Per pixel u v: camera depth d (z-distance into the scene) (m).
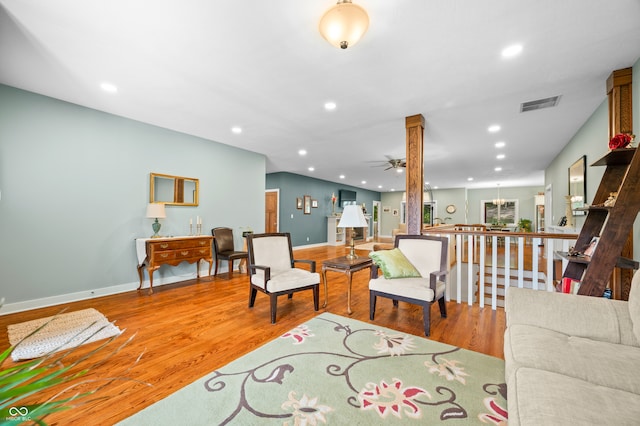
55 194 3.28
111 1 1.79
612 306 1.54
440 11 1.85
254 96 3.13
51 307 3.17
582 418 0.88
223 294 3.73
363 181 10.10
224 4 1.81
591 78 2.69
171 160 4.34
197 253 4.31
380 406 1.57
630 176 1.84
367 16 1.75
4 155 2.96
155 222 4.05
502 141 4.82
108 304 3.29
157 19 1.95
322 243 9.73
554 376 1.11
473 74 2.63
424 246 3.11
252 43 2.20
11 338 2.40
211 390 1.71
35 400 1.62
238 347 2.26
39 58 2.43
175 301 3.43
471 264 3.35
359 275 5.05
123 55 2.38
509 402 1.07
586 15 1.87
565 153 5.09
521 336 1.47
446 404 1.59
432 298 2.54
